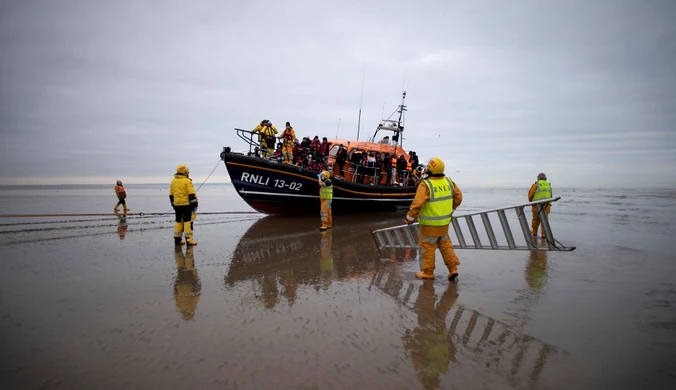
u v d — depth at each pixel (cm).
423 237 414
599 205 1680
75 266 462
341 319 286
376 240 580
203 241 663
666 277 420
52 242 639
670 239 700
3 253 543
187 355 226
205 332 260
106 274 423
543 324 279
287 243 649
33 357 224
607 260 514
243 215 1182
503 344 243
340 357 223
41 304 319
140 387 191
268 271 445
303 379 198
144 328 267
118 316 291
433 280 407
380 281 402
